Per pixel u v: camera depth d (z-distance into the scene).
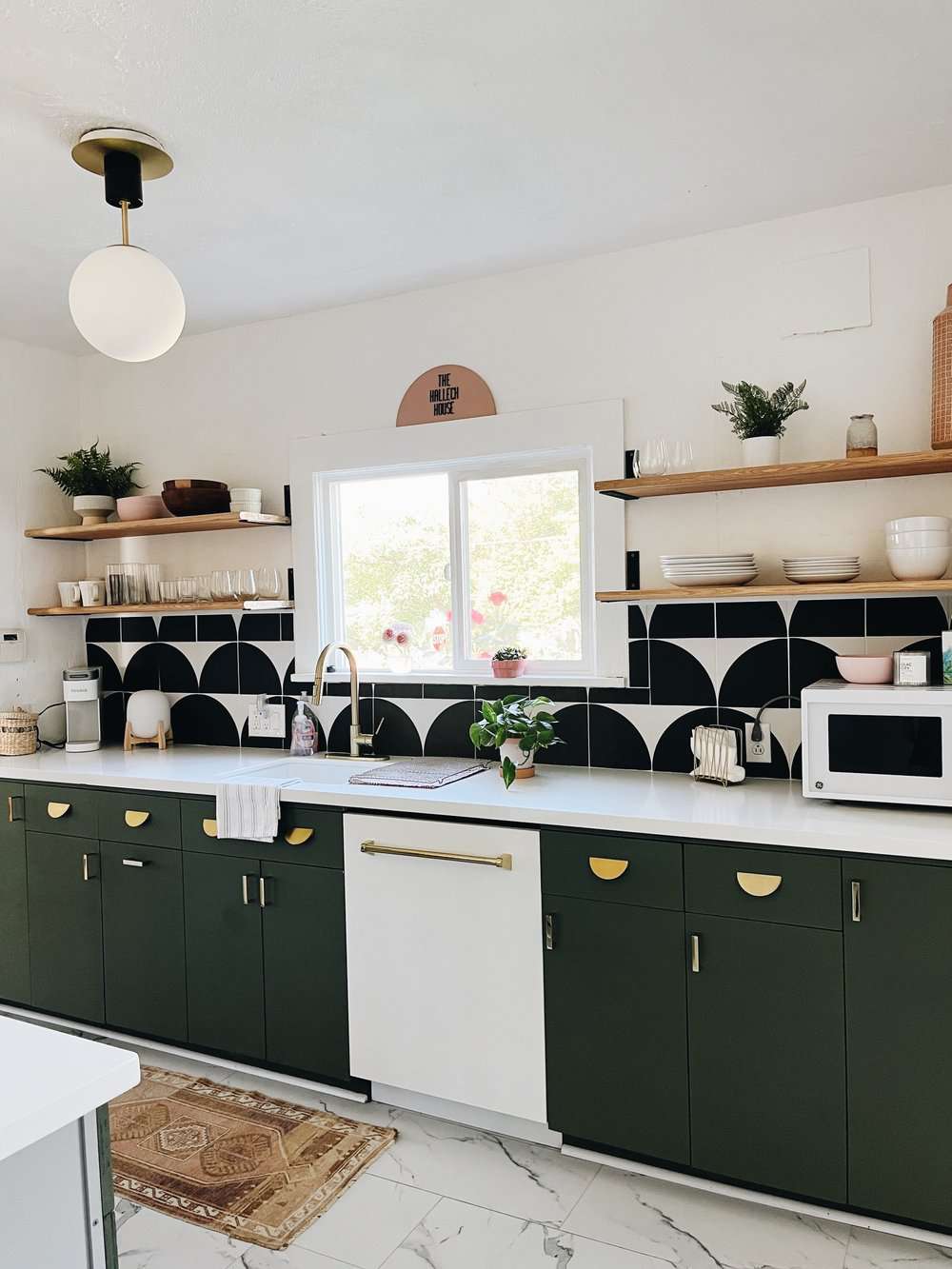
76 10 1.68
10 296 3.25
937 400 2.41
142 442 3.89
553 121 2.14
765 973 2.19
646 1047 2.33
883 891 2.06
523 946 2.47
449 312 3.22
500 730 2.79
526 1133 2.57
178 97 1.99
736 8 1.74
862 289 2.63
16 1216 1.01
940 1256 2.09
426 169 2.37
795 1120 2.17
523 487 3.23
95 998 3.18
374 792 2.70
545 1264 2.07
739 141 2.26
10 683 3.77
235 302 3.35
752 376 2.78
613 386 2.97
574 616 3.17
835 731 2.31
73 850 3.20
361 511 3.53
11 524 3.77
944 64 1.95
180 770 3.19
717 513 2.84
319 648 3.51
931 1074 2.04
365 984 2.70
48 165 2.29
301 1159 2.49
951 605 2.56
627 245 2.90
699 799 2.52
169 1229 2.22
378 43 1.81
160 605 3.58
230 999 2.92
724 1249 2.11
